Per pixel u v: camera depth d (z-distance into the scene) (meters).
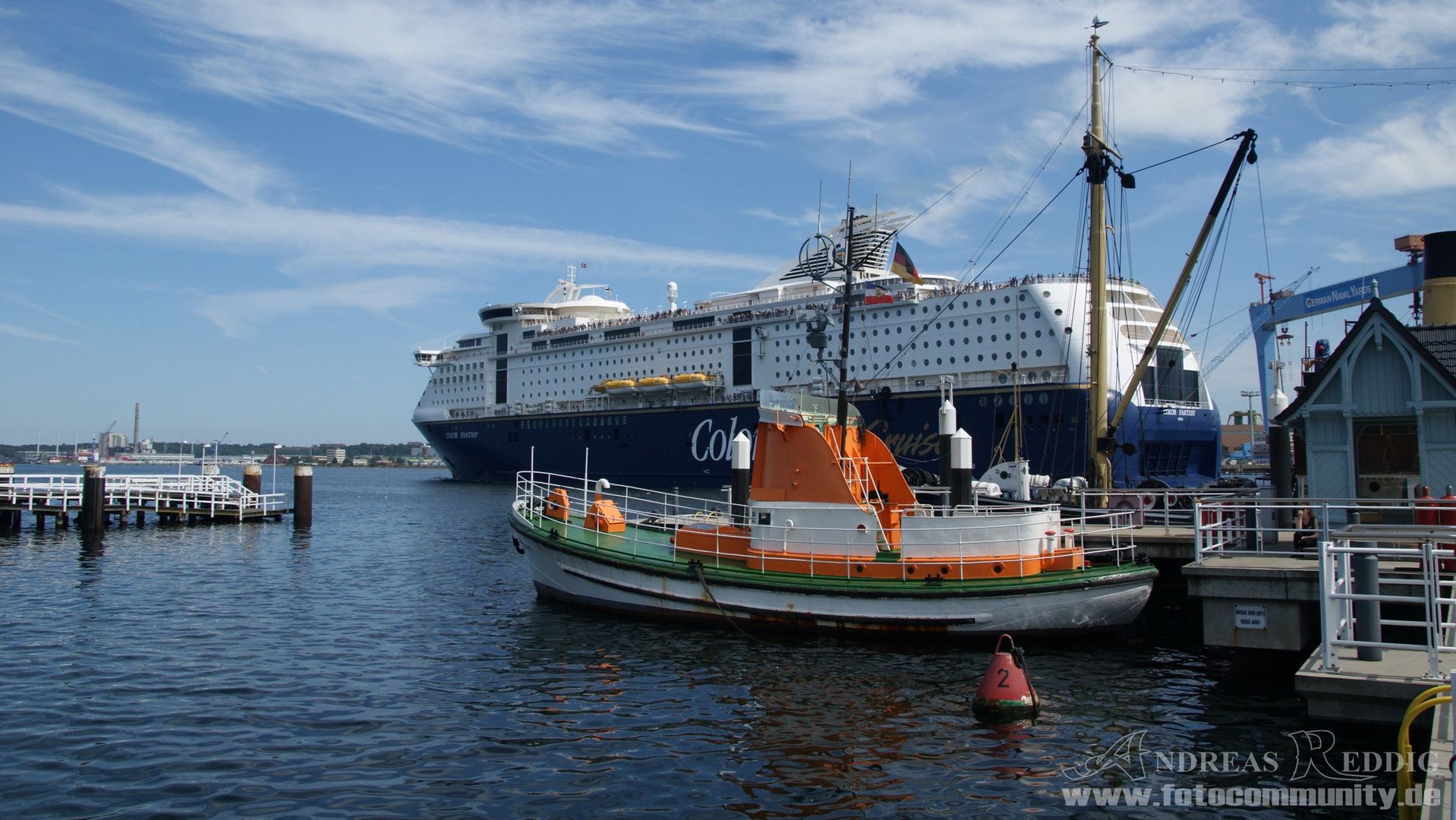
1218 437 49.59
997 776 11.22
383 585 26.16
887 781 11.05
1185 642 17.78
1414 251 34.34
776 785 10.95
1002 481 33.09
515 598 23.48
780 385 60.75
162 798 10.58
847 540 18.27
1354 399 18.08
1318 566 14.27
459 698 14.51
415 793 10.73
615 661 16.55
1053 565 17.86
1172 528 24.16
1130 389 30.97
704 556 19.66
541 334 81.19
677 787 10.91
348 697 14.58
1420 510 15.42
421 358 93.75
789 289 63.84
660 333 69.00
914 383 52.56
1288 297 38.94
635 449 69.94
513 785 10.97
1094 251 30.25
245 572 28.72
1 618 20.97
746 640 17.81
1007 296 49.34
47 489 41.28
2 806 10.30
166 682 15.46
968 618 16.92
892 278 56.34
